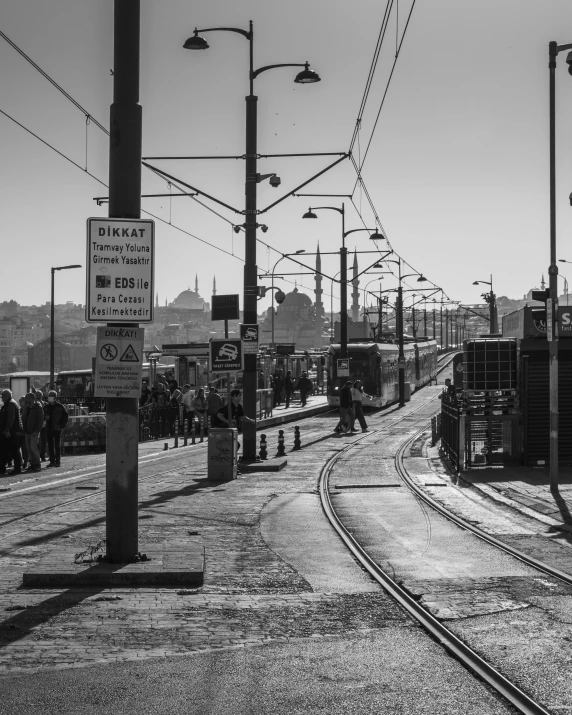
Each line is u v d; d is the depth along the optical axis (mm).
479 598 9367
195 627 8258
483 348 23219
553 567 11039
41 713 6035
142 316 10359
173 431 36719
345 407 36812
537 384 23406
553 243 19078
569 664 7062
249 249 23547
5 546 12188
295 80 22859
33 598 9312
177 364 51125
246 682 6664
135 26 10516
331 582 10164
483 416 23172
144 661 7211
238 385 54562
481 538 13180
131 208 10508
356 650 7504
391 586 9938
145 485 19891
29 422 22922
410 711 6023
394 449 29453
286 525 14227
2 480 20906
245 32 23047
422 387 76812
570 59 18703
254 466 23062
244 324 24047
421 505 16750
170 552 11141
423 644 7680
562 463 23500
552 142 19188
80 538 12641
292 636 7973
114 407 10516
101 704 6207
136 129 10539
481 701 6223
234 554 11805
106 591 9648
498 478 20953
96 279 10305
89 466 24188
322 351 74938
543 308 22938
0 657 7332
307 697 6328
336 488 19422
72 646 7641
